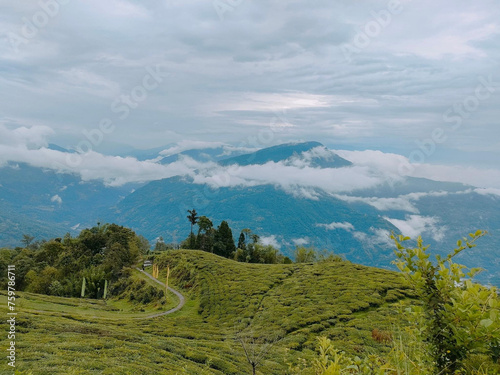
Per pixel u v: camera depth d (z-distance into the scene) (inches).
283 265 3437.5
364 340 1362.0
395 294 2052.2
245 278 3080.7
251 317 2150.6
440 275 234.5
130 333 1331.2
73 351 935.7
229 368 1106.7
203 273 3422.7
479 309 208.8
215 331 1860.2
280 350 1382.9
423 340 245.1
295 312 1998.0
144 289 3356.3
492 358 213.9
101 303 3075.8
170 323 2159.2
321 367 260.7
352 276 2556.6
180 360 1067.9
